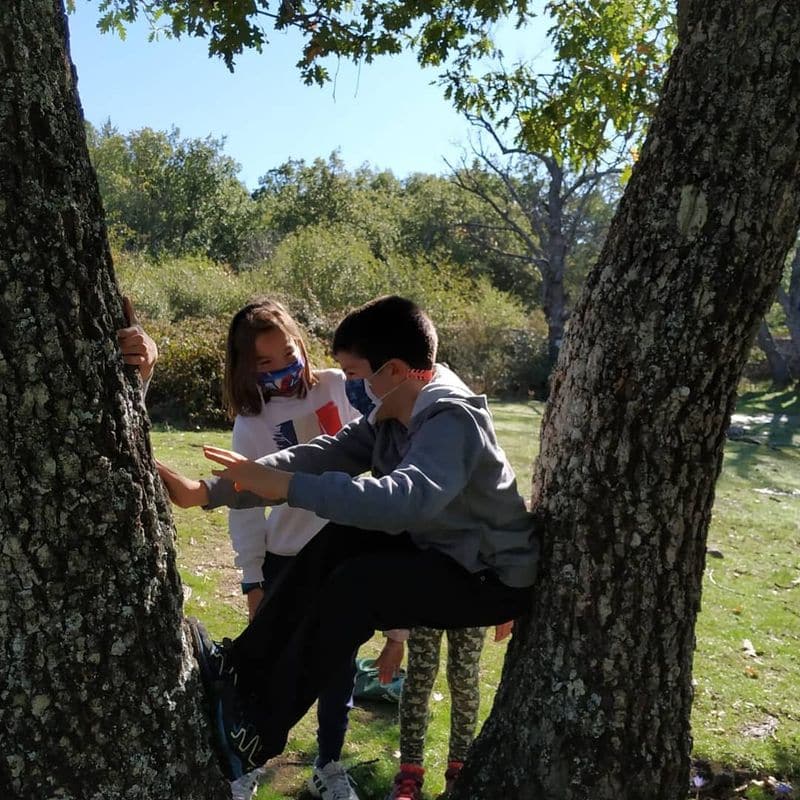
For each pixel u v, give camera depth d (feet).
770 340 76.79
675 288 6.89
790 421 54.90
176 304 59.93
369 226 114.52
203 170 139.54
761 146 6.65
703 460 7.23
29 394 5.45
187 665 6.48
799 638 18.02
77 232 5.51
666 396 7.00
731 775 12.18
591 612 7.41
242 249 136.46
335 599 6.97
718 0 6.75
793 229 6.93
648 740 7.52
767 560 23.76
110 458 5.77
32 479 5.55
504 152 61.87
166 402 40.83
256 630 7.26
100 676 5.89
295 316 59.98
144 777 6.09
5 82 5.15
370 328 7.33
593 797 7.47
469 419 6.88
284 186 156.46
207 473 27.45
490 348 65.77
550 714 7.57
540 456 8.02
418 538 7.30
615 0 19.85
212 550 20.12
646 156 7.13
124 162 140.15
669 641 7.48
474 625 7.41
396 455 7.74
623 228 7.20
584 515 7.34
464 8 18.42
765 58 6.57
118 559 5.87
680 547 7.34
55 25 5.39
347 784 9.86
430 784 11.02
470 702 10.00
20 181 5.25
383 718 12.92
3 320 5.35
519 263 121.49
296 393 9.41
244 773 6.88
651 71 19.31
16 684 5.76
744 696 14.76
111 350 5.77
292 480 6.39
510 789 7.68
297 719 6.96
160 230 138.31
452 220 115.14
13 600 5.68
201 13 15.96
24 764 5.82
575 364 7.47
